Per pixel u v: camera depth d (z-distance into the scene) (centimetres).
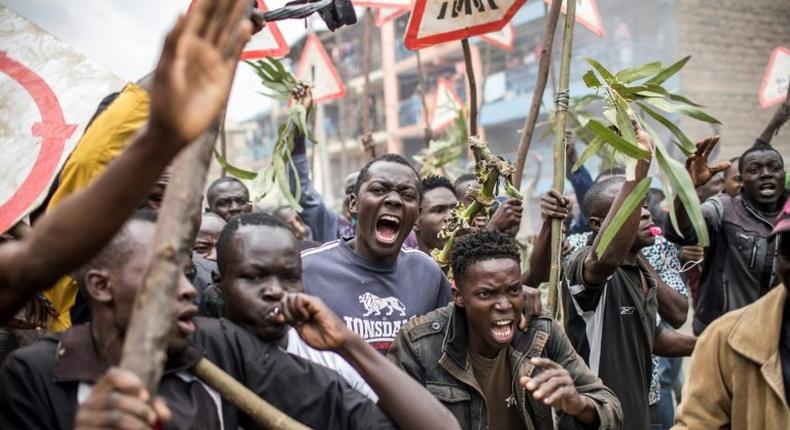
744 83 1328
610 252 299
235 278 204
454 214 338
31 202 214
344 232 583
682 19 1301
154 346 113
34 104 224
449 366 261
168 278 116
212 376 170
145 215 177
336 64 2475
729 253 469
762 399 211
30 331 253
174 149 109
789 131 1286
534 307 276
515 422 270
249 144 3042
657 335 374
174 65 107
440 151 631
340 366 217
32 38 231
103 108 250
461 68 2095
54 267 113
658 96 271
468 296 258
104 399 107
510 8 337
